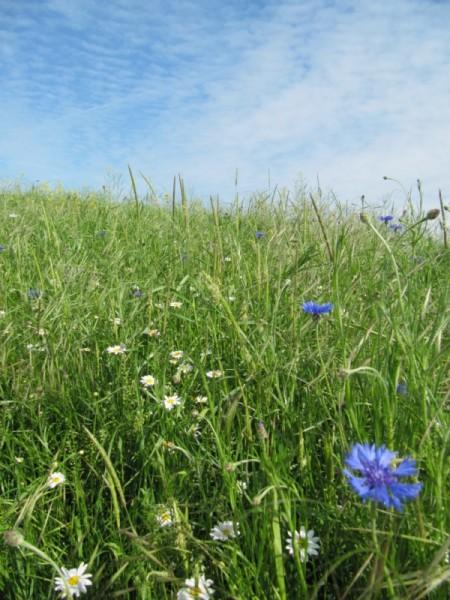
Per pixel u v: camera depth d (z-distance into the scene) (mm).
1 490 567
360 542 415
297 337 641
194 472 539
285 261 829
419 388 462
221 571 433
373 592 328
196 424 595
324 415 561
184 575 433
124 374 698
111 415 649
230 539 441
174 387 698
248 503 489
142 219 1453
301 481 501
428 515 401
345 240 777
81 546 477
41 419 645
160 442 529
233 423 595
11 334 778
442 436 420
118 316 874
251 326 748
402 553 396
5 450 622
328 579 428
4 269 1138
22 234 1324
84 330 821
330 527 428
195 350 749
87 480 576
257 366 607
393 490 306
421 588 321
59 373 701
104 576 453
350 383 521
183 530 409
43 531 471
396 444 452
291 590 419
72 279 947
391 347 517
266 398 582
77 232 1463
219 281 812
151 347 780
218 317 782
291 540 419
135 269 1081
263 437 434
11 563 462
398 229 1016
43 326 789
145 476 538
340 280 755
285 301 771
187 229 966
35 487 527
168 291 800
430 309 656
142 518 488
